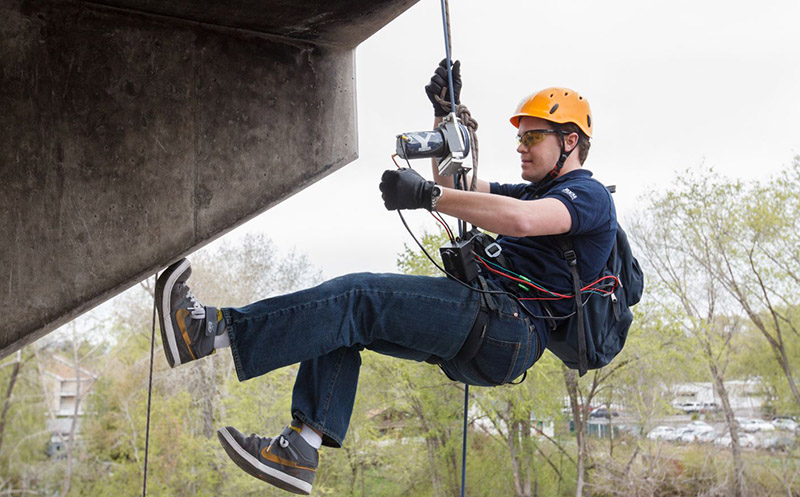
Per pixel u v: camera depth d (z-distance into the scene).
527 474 25.52
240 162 3.13
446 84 2.92
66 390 38.53
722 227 28.19
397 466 25.61
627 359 24.22
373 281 2.55
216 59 3.13
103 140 2.92
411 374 24.52
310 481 2.63
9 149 2.80
